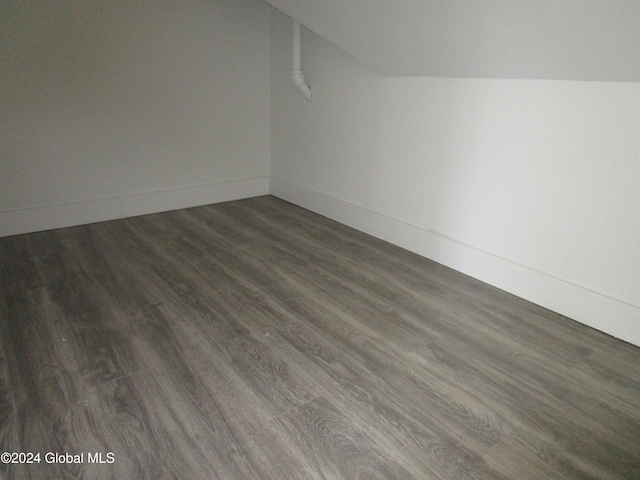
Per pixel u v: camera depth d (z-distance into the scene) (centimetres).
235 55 358
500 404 163
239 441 143
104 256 272
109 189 330
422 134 273
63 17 282
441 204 272
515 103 223
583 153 203
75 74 296
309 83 344
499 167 237
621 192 193
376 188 313
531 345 198
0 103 277
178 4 321
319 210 365
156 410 154
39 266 255
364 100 304
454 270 271
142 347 187
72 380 167
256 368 177
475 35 199
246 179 398
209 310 217
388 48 248
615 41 162
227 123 371
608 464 139
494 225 247
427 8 197
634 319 198
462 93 245
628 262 197
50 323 201
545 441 147
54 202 310
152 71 323
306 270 264
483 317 220
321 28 267
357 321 213
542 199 222
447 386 171
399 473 134
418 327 209
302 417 153
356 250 297
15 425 146
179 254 279
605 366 186
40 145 296
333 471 133
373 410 158
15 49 273
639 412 161
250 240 307
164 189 354
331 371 177
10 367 172
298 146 371
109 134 319
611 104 189
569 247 216
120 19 301
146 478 129
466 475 134
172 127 344
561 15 162
